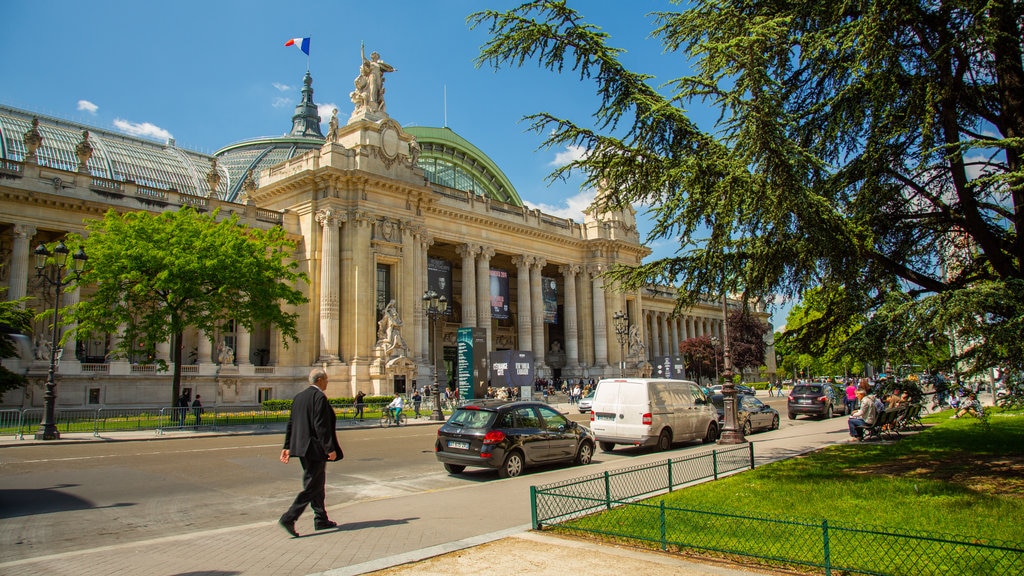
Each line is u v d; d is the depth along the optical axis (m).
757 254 16.20
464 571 8.97
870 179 16.89
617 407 25.50
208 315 38.03
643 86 17.19
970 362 14.70
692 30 18.66
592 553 9.83
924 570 8.83
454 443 19.73
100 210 50.28
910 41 16.58
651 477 16.92
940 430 27.70
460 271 89.19
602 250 90.50
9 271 49.22
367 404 48.09
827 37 16.97
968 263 18.64
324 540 10.97
